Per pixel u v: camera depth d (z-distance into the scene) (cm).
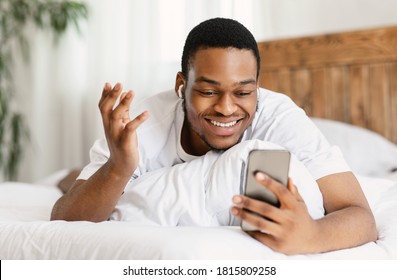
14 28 371
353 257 105
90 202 124
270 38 306
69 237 107
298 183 118
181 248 91
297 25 302
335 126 268
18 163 371
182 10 311
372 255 108
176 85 140
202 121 124
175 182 121
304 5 301
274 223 99
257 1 298
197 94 121
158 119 143
